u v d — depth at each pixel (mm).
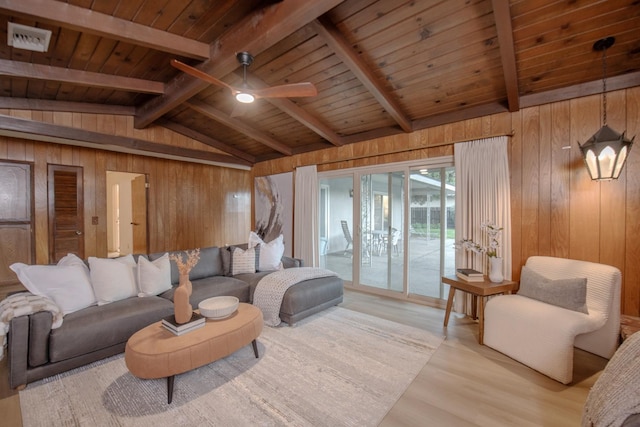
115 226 8094
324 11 2129
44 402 1891
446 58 2816
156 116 4281
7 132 3857
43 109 3938
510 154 3266
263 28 2408
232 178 6852
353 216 4789
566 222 2949
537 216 3102
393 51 2801
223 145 6055
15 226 4203
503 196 3238
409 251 4168
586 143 2588
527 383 2164
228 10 2469
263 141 5242
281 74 3355
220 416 1788
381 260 4531
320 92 3682
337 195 5102
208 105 4320
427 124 3873
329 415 1813
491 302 2727
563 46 2488
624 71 2650
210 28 2691
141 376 1821
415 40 2645
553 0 2107
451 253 3850
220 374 2240
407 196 4160
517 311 2498
